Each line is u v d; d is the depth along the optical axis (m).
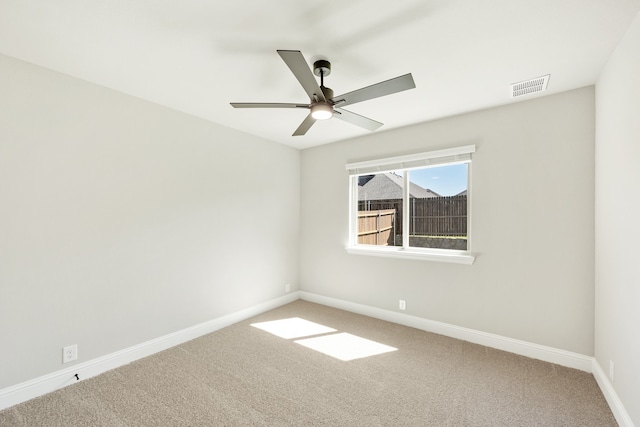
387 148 3.40
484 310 2.78
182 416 1.79
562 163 2.39
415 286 3.21
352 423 1.74
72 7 1.44
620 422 1.68
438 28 1.61
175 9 1.47
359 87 2.34
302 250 4.25
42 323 2.01
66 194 2.12
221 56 1.90
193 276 2.95
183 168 2.87
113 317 2.37
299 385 2.12
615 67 1.79
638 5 1.41
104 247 2.32
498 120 2.68
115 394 2.01
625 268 1.66
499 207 2.68
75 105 2.17
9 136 1.88
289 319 3.46
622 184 1.70
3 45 1.77
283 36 1.69
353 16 1.52
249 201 3.55
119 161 2.41
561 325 2.41
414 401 1.95
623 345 1.69
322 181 4.03
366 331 3.11
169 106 2.73
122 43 1.76
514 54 1.86
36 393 1.97
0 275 1.85
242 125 3.26
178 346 2.75
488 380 2.19
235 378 2.21
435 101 2.58
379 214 3.59
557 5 1.43
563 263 2.40
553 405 1.90
